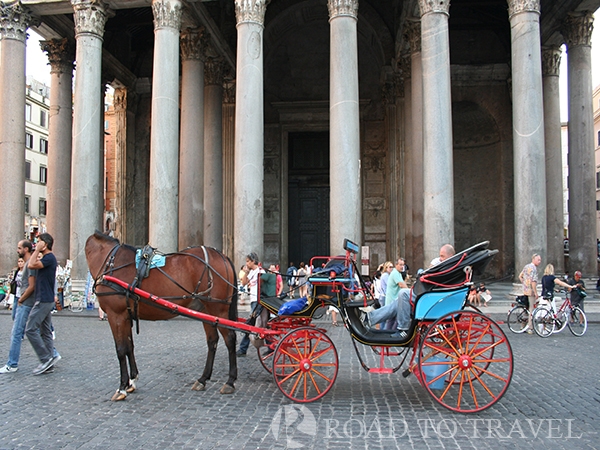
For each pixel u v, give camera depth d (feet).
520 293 59.52
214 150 87.81
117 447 19.99
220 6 91.30
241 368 34.53
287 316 29.12
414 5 73.41
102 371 32.96
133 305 27.91
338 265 29.35
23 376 31.73
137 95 112.27
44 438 20.97
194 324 54.65
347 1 61.21
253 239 60.59
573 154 78.84
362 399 26.84
